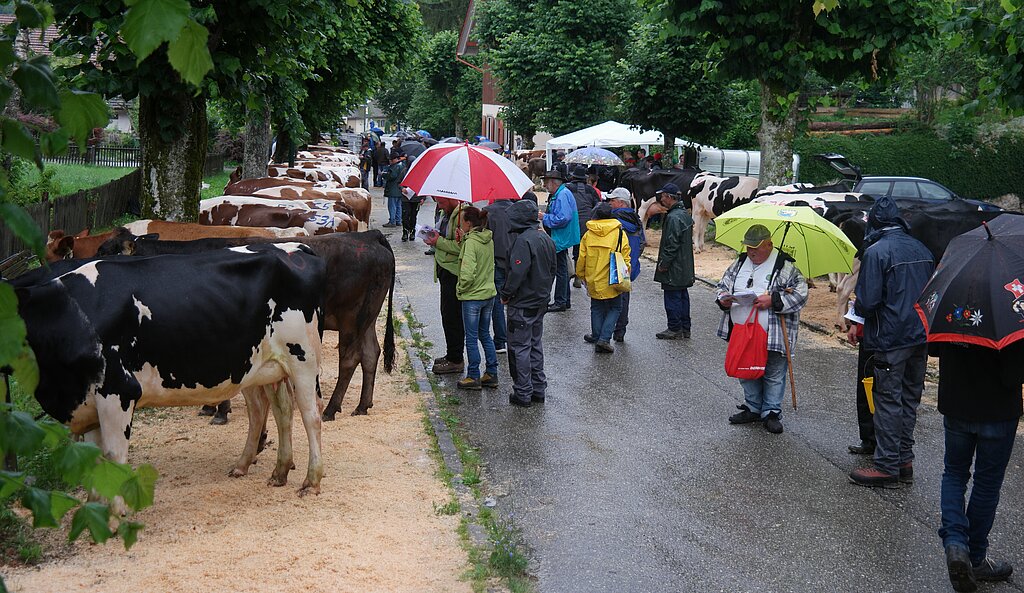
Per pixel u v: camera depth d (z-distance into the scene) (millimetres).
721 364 10094
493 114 51188
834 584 4961
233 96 9266
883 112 33719
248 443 6352
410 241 20234
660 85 23062
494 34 40906
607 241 10195
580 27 30094
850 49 15930
